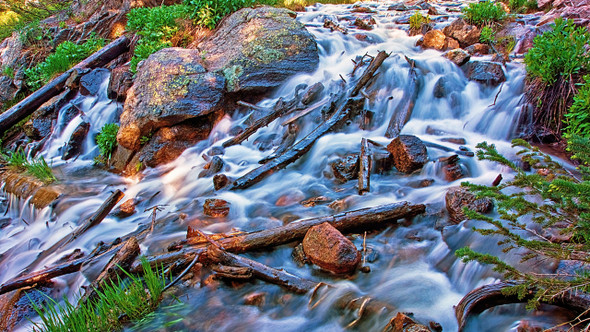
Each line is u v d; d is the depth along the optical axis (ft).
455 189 16.62
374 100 25.59
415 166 19.74
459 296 12.64
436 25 33.78
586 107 19.65
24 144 34.71
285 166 22.21
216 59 29.99
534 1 37.40
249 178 21.39
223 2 35.32
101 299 12.97
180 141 26.53
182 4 39.73
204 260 15.06
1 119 33.83
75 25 47.32
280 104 26.27
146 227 19.20
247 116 27.35
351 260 13.87
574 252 11.12
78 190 24.82
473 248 13.88
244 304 13.43
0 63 46.21
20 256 20.02
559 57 21.76
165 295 13.94
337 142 22.76
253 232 15.93
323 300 12.97
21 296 15.21
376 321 11.94
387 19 38.27
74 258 17.87
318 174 21.59
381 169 20.57
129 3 42.96
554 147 20.88
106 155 29.04
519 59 27.09
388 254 14.87
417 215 16.57
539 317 10.75
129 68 32.99
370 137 23.36
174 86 26.55
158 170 25.86
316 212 18.11
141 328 12.70
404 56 28.40
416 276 13.65
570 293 10.06
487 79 25.18
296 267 14.84
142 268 14.89
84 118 32.73
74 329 12.07
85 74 35.35
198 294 13.97
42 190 24.86
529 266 12.01
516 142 12.78
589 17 28.37
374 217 16.07
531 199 15.14
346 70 29.58
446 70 26.76
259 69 28.68
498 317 11.19
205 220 18.93
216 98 26.96
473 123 24.09
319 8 45.73
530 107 22.62
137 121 26.20
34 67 42.68
